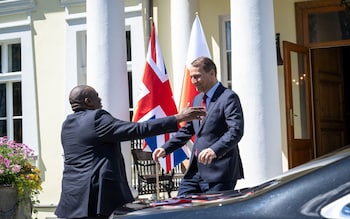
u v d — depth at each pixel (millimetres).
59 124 10820
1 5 11328
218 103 5027
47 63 10984
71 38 10797
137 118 7672
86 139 4664
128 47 10633
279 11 9641
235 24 7293
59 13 10953
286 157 9234
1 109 11484
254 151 7105
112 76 8047
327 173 2697
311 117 9445
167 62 10133
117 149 4766
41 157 10891
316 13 9555
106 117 4684
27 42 11141
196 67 5117
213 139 5031
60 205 4746
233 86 7328
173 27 9859
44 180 10812
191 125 5383
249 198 2854
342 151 3152
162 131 4566
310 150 9367
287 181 2830
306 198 2658
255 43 7168
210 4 9984
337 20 9445
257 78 7141
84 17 10703
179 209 2957
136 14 10391
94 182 4578
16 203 7289
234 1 7312
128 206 3352
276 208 2682
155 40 7879
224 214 2768
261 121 7109
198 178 5180
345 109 10977
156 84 7723
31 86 11062
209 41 9969
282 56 9492
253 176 7086
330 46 9477
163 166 7469
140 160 9008
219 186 4973
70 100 4945
